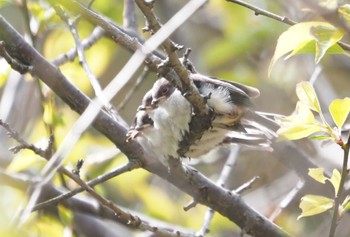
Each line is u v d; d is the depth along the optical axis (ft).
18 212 24.17
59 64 33.94
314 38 20.89
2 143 38.27
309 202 23.39
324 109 40.09
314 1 18.08
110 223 40.11
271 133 29.68
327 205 23.31
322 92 41.24
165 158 27.68
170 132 26.81
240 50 45.32
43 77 27.53
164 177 28.96
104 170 35.53
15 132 23.97
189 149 29.14
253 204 41.47
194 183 29.17
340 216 23.04
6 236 19.20
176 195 42.50
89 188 24.77
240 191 29.91
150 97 27.58
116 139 28.45
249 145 30.19
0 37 27.17
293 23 24.25
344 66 46.75
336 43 21.90
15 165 31.35
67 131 32.48
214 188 29.43
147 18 20.80
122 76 19.90
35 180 26.81
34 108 38.81
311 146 37.99
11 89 37.81
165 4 49.01
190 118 25.89
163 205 38.70
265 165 44.34
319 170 23.24
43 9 33.73
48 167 22.76
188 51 23.00
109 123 28.40
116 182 39.65
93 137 37.14
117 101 50.03
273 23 44.70
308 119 22.72
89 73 28.43
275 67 44.98
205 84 28.73
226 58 45.70
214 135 29.14
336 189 23.03
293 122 22.75
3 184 29.04
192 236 27.20
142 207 39.40
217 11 46.75
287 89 44.70
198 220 38.50
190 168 29.48
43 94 32.83
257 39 45.32
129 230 39.83
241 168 44.45
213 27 49.03
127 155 28.53
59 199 26.25
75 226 33.63
